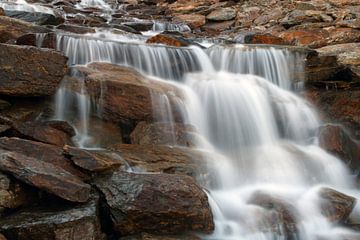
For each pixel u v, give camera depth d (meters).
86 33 14.07
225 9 23.64
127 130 9.28
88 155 7.21
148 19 22.75
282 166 9.27
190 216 6.67
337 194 8.45
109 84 9.13
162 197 6.64
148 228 6.59
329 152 10.10
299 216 7.53
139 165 7.68
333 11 19.28
